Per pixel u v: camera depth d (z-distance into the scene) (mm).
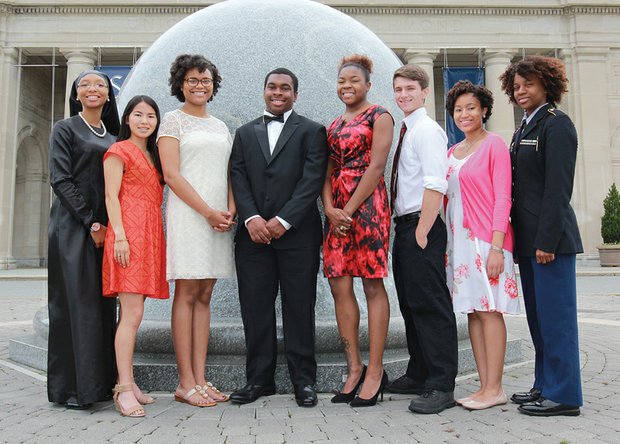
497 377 3457
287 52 4801
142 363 3939
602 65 28828
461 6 28984
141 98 3566
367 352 4133
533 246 3346
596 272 20359
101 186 3605
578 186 28156
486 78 29203
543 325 3287
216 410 3354
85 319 3406
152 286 3406
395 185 3648
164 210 4539
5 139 27859
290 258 3541
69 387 3396
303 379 3516
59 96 33188
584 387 3869
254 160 3633
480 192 3492
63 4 28344
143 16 28625
